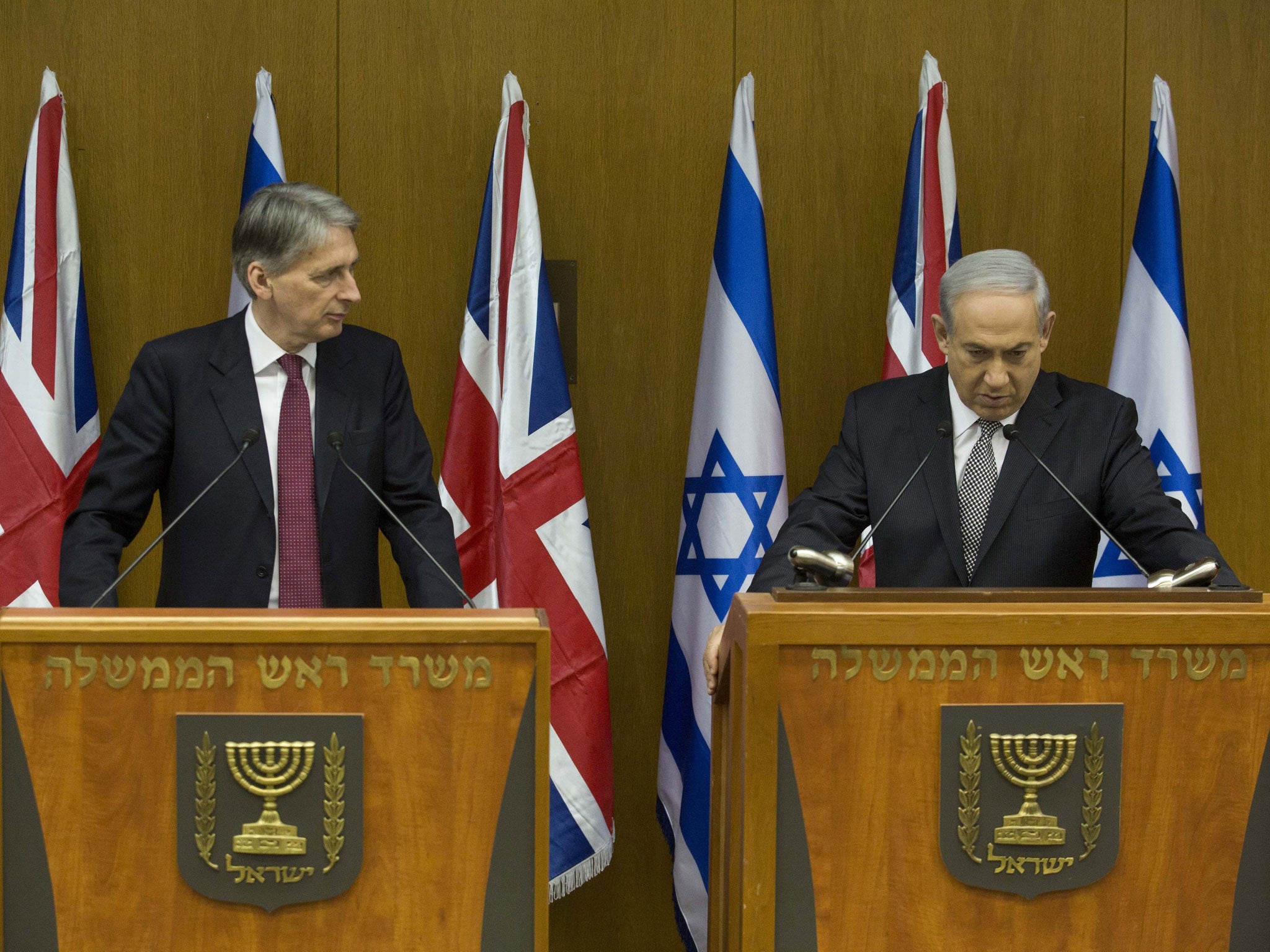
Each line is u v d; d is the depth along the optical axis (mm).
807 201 6238
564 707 5590
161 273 6066
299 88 6066
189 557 4320
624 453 6250
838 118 6219
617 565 6285
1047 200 6270
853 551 4488
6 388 5543
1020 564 4258
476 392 5781
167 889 2932
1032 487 4281
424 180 6113
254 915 2951
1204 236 6320
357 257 4316
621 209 6188
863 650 2965
